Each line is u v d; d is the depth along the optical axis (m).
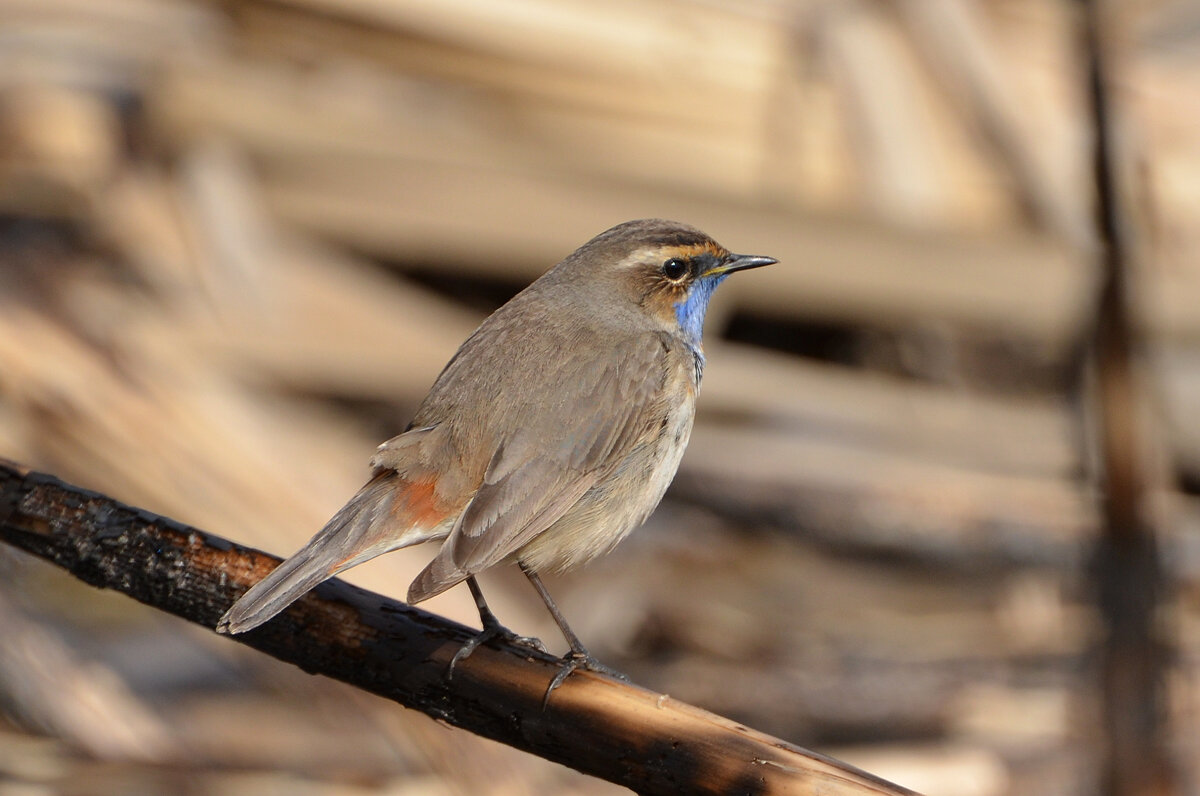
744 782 6.03
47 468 11.56
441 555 7.31
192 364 12.86
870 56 15.33
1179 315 14.69
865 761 10.95
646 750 6.25
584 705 6.41
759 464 14.22
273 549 11.44
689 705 6.31
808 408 14.71
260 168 14.45
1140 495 9.40
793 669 12.73
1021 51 16.03
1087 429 12.34
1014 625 13.17
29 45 14.65
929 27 15.50
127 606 12.80
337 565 7.20
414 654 6.80
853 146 15.18
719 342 15.03
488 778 9.89
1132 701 9.35
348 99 14.84
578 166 14.81
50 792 10.09
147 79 14.65
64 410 11.77
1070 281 14.59
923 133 15.23
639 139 15.05
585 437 8.05
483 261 14.55
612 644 13.03
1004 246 14.77
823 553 14.20
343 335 13.88
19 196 13.98
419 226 14.48
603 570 13.73
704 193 14.48
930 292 14.65
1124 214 9.40
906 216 14.87
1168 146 15.70
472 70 14.91
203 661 12.11
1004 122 15.27
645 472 8.44
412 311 14.45
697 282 9.22
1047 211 15.01
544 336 8.42
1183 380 14.48
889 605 13.64
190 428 12.05
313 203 14.49
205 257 13.84
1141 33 16.62
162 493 11.57
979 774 10.97
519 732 6.54
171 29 15.06
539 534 8.00
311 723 11.51
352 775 10.77
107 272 13.62
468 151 14.59
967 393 15.77
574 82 14.91
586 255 9.05
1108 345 9.40
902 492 14.09
